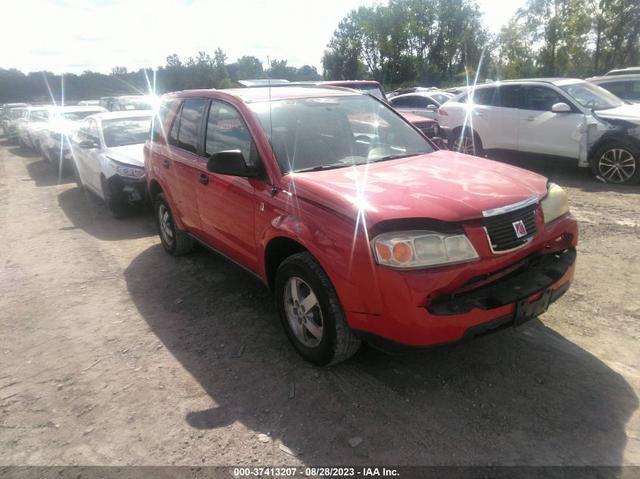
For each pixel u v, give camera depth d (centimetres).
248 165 367
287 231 317
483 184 312
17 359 372
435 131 1037
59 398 321
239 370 338
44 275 539
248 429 281
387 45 6253
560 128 849
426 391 305
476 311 267
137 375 340
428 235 264
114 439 280
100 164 760
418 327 263
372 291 269
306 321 329
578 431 265
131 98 2225
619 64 3088
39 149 1543
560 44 3259
